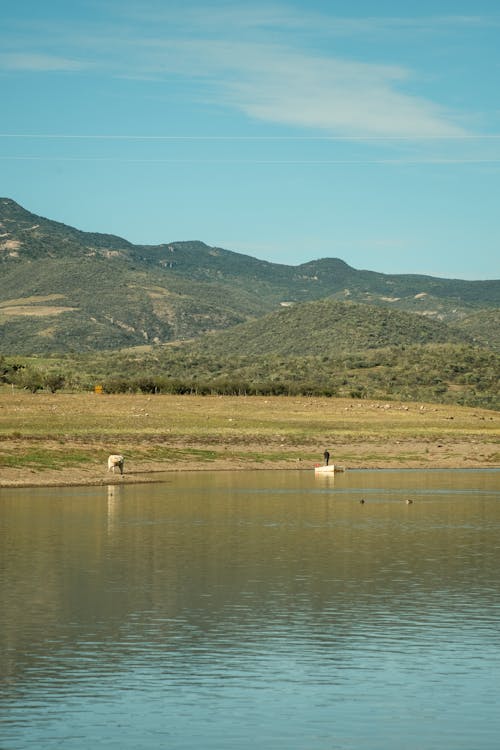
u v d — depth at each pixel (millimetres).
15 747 17828
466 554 39656
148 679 21844
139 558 38031
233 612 28516
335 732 18672
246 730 18734
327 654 24062
